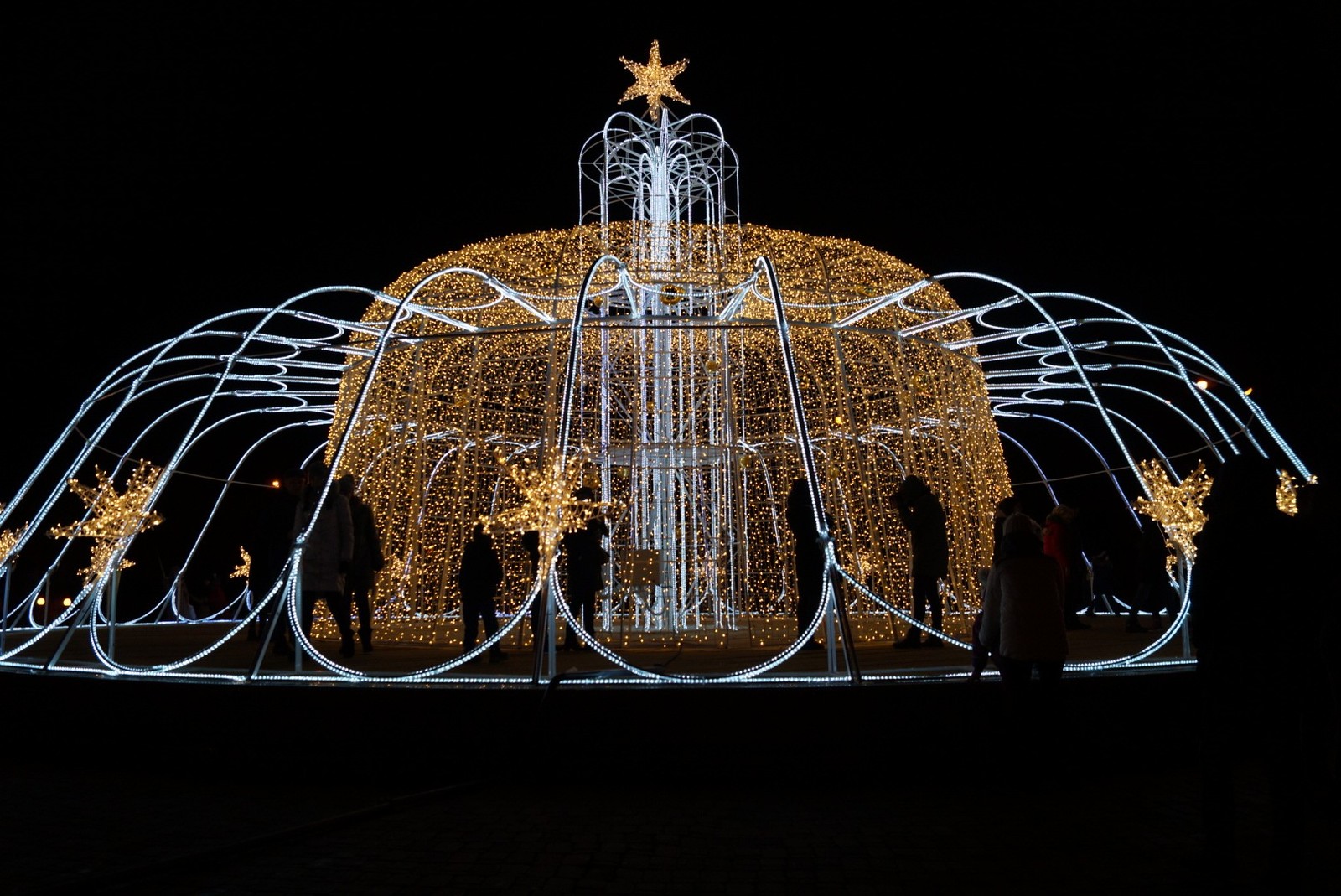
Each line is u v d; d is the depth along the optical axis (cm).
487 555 1135
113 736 877
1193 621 575
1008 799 752
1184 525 1006
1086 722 839
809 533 1173
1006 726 804
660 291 1291
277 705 834
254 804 745
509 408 1517
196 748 848
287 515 1224
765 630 1444
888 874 573
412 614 1429
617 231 1403
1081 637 1452
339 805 739
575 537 1217
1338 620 673
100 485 1104
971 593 1455
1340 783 674
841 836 652
